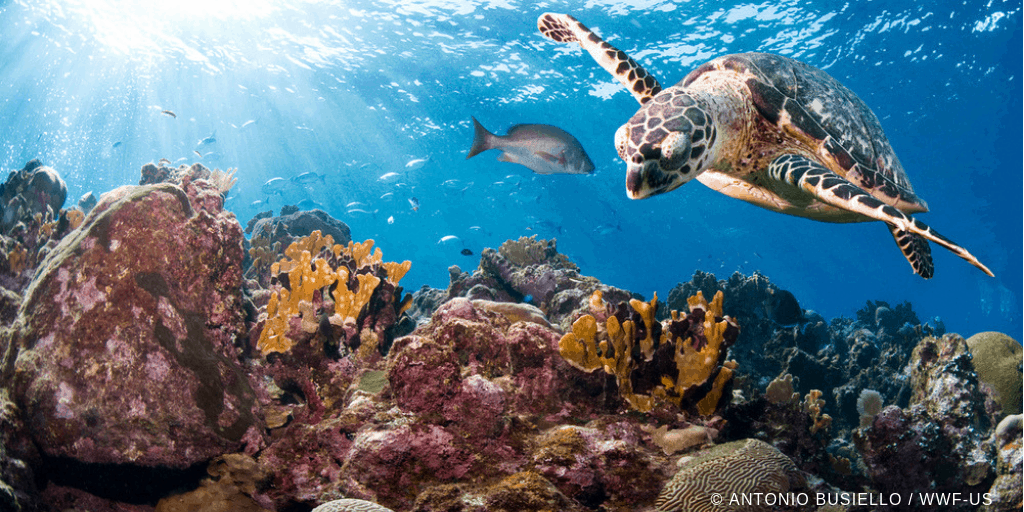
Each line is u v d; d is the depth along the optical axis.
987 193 43.47
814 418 4.61
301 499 3.52
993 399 5.61
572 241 56.56
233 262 4.64
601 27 23.28
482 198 49.38
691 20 22.72
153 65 28.73
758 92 4.10
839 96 4.45
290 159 43.81
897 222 3.09
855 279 58.50
